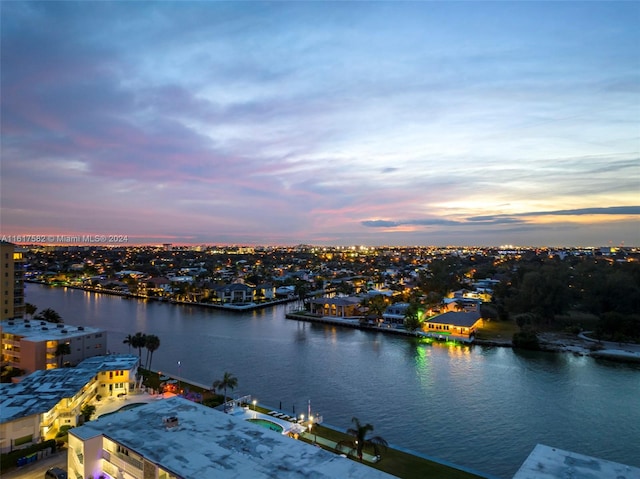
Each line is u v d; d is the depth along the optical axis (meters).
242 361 128.62
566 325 175.38
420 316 180.38
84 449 50.09
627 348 139.75
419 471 63.38
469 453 72.69
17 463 61.38
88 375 88.00
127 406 86.25
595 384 107.25
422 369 120.38
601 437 78.81
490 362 127.81
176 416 56.84
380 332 174.88
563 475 42.75
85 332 116.38
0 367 110.25
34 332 114.62
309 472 43.31
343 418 86.31
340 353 139.00
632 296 173.50
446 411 90.12
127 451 48.78
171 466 43.94
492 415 88.06
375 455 66.88
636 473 43.06
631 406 92.94
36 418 68.31
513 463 69.56
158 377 107.44
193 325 188.12
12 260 147.50
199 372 117.19
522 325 171.00
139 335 116.19
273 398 97.31
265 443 49.41
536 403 94.44
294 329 180.62
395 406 92.75
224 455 46.44
